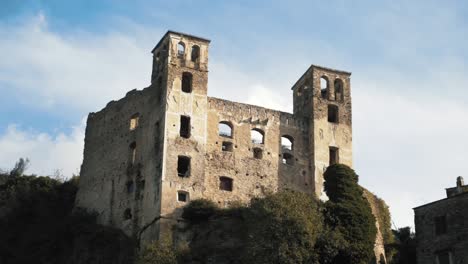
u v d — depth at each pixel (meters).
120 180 89.44
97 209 91.31
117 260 79.56
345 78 96.62
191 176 82.19
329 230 71.94
